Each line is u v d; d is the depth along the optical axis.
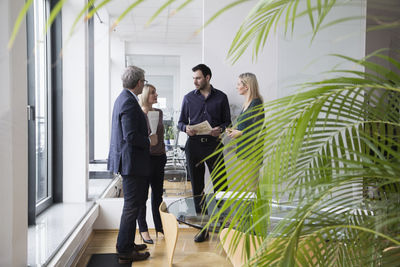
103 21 3.41
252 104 3.28
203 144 3.58
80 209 3.75
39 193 3.65
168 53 3.81
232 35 3.67
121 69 4.00
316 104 0.60
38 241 2.71
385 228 0.67
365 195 0.72
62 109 3.96
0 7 1.75
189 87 3.81
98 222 4.18
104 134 4.31
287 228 0.67
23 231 2.03
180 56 3.81
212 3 3.62
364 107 0.64
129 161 2.95
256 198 0.73
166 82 3.82
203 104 3.71
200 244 2.78
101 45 3.90
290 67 2.57
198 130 3.56
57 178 3.99
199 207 2.26
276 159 0.64
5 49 1.79
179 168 3.73
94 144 4.32
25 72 2.02
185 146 3.68
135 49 3.82
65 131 3.98
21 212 2.00
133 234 3.15
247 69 3.62
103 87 4.17
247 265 0.72
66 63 3.89
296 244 0.66
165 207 2.22
